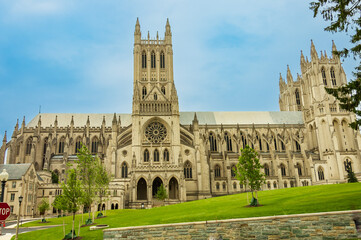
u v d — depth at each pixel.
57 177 131.00
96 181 76.06
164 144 130.00
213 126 160.38
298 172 150.88
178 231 42.91
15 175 108.62
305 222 40.38
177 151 127.56
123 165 127.31
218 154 152.62
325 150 155.00
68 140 145.50
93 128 152.50
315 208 47.78
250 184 66.31
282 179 142.88
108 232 43.34
